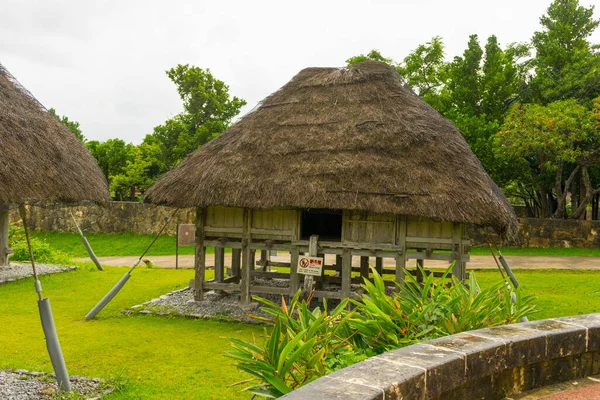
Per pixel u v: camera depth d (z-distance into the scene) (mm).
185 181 8500
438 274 10820
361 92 9047
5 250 12305
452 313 4086
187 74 23734
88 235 20828
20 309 8891
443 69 21609
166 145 24016
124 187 27734
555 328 3637
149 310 8703
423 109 8844
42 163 5387
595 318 3945
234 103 24312
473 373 3078
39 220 21484
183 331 7543
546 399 3281
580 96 20844
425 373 2750
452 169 7773
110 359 6203
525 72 24812
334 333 3863
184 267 14773
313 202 7648
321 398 2336
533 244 18969
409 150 8062
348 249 8375
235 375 5648
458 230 7938
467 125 21312
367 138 8273
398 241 8164
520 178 22797
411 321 4039
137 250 18656
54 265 13336
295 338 3240
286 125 8844
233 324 7996
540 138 17750
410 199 7477
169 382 5375
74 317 8398
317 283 9945
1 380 5141
